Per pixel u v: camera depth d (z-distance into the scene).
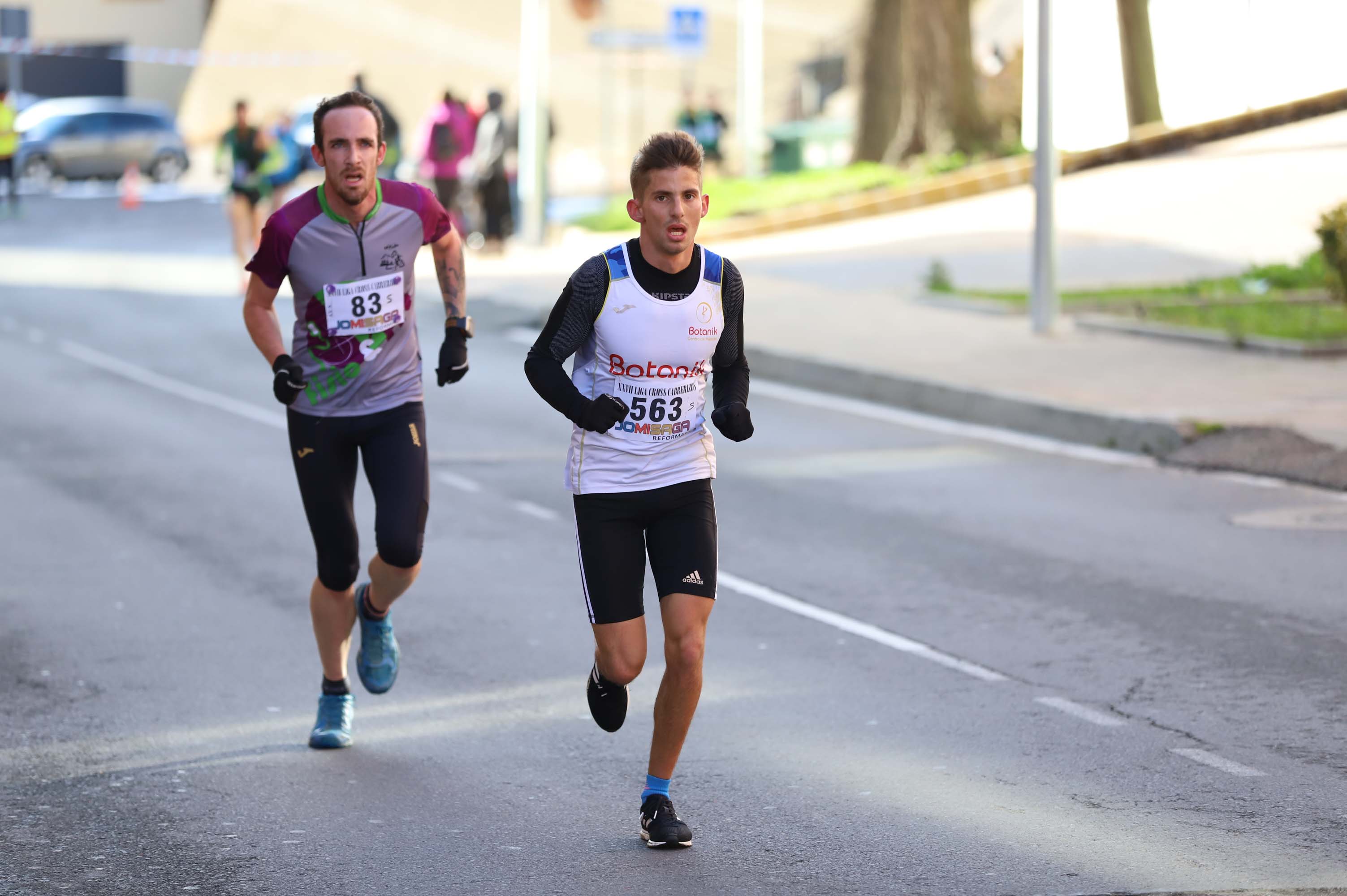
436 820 18.00
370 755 20.17
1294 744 20.27
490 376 51.78
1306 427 38.56
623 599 16.91
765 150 118.00
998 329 54.22
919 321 56.09
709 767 19.62
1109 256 66.50
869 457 39.38
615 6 152.00
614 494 16.84
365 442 20.09
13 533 32.00
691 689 16.78
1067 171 87.50
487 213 82.25
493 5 162.75
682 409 16.89
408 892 16.05
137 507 34.19
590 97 151.88
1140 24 94.12
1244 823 17.64
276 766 19.75
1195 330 51.22
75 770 19.61
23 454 39.59
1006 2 132.38
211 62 165.25
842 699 22.22
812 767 19.61
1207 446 38.28
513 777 19.38
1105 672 23.31
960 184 87.62
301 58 163.75
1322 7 93.94
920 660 24.00
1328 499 34.22
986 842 17.19
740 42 151.25
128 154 139.00
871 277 67.00
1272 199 74.38
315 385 19.77
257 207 74.38
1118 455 39.34
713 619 26.23
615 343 16.62
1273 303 55.31
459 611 26.73
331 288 19.42
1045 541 31.17
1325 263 51.78
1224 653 24.14
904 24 97.69
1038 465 38.31
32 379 50.44
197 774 19.45
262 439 41.66
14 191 108.12
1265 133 90.19
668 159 16.27
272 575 29.03
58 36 167.75
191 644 24.97
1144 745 20.28
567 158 142.62
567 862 16.77
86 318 63.69
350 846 17.23
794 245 78.75
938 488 35.91
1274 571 28.72
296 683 23.14
